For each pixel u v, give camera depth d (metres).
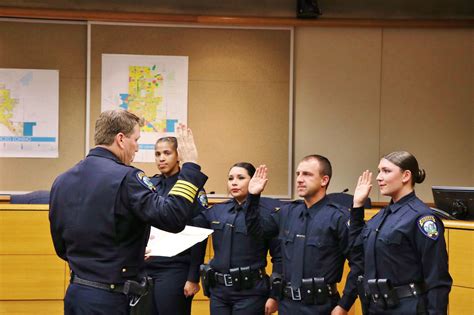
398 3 7.03
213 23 6.89
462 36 7.04
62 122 6.84
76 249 2.81
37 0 6.81
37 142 6.82
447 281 3.13
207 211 4.39
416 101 7.03
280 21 6.91
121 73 6.85
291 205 3.92
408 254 3.20
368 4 7.03
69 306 2.79
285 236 3.81
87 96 6.82
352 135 7.02
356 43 7.01
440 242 3.14
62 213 2.84
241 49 6.95
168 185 4.50
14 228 4.88
